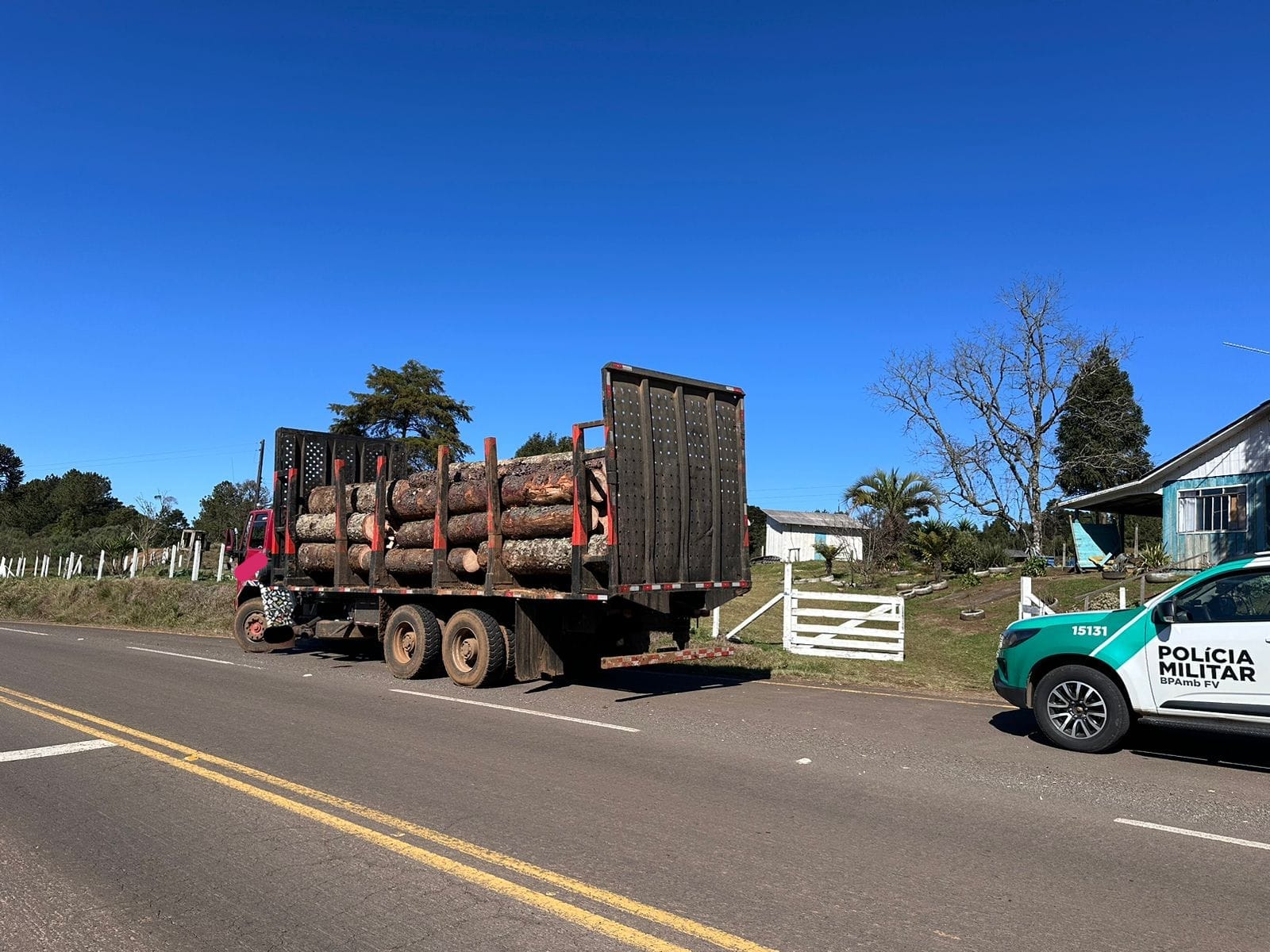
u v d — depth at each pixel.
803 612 16.86
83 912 4.33
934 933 4.13
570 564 10.77
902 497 40.22
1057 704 8.19
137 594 26.05
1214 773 7.27
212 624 22.98
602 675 12.96
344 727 8.85
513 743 8.12
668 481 10.82
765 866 4.97
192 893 4.56
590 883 4.70
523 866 4.93
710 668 13.91
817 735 8.61
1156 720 7.70
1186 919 4.32
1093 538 33.16
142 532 51.88
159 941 4.02
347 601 14.18
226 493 69.56
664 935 4.08
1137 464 42.22
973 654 19.81
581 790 6.51
